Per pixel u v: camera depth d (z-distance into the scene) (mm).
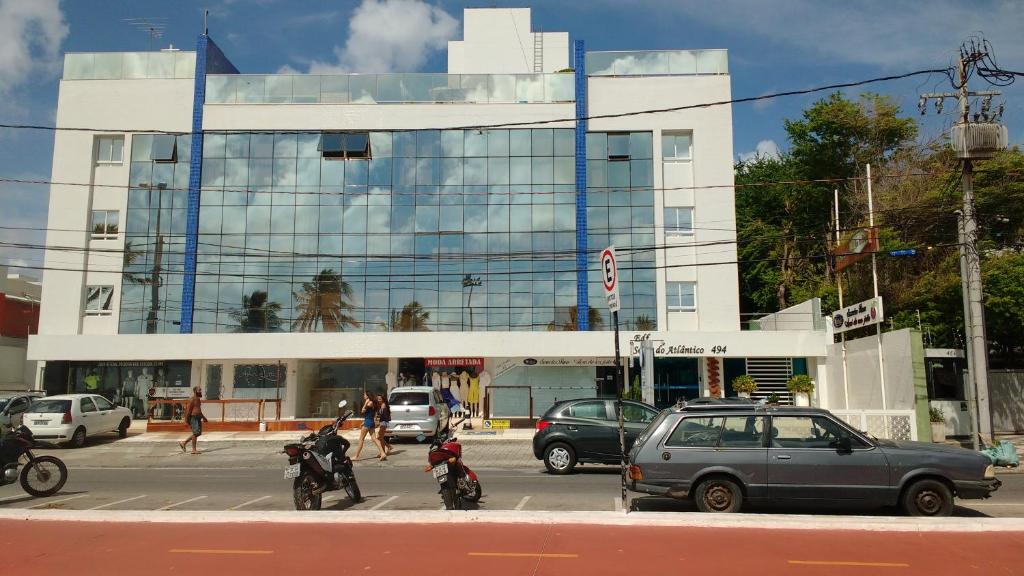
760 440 10516
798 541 8523
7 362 40062
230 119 35438
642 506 11742
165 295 34531
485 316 34375
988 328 29172
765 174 46625
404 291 34719
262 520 10016
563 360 33125
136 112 35531
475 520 9758
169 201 35125
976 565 7543
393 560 7941
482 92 35562
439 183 35250
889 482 10125
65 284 34531
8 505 12578
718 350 31531
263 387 33656
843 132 42219
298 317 34469
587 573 7352
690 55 35406
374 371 34156
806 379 30219
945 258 31734
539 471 17000
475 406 32906
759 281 45688
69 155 35312
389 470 17703
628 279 34375
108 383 33812
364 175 35344
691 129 35094
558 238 34750
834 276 37781
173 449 24344
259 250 34906
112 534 9375
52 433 23734
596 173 35062
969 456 10180
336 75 35781
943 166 36281
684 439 10680
